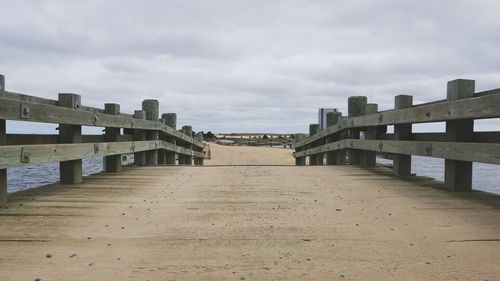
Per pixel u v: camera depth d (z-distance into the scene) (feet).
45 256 9.58
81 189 18.48
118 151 23.89
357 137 30.01
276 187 19.22
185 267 8.97
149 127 30.35
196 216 13.47
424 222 12.60
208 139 154.40
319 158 43.88
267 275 8.56
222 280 8.30
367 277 8.45
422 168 42.45
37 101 16.10
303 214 13.78
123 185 19.70
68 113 17.44
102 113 21.40
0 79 13.14
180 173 24.58
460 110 15.90
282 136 167.94
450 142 17.02
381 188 18.93
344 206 15.03
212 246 10.39
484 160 14.56
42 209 14.14
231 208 14.66
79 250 10.02
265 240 10.90
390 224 12.46
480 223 12.38
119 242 10.67
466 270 8.75
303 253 9.90
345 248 10.25
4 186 14.73
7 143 14.57
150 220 12.91
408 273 8.63
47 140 17.49
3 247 10.16
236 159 69.05
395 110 21.97
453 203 15.29
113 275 8.52
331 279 8.36
